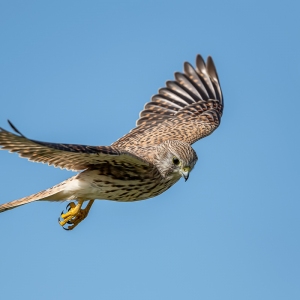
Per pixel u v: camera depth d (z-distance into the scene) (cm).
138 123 1570
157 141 1489
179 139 1506
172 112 1606
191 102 1636
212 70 1677
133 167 1302
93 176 1295
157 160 1370
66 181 1316
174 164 1360
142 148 1421
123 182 1313
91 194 1312
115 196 1331
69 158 1216
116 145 1484
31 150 1155
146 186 1343
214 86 1667
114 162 1262
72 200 1326
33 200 1302
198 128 1554
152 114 1595
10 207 1302
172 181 1389
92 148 1132
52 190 1309
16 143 1118
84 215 1360
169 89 1642
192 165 1367
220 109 1630
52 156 1197
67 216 1341
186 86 1655
